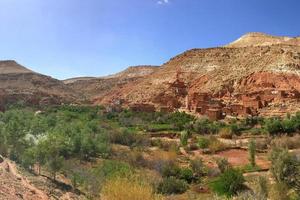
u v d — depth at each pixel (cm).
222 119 8088
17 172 3153
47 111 9538
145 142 5934
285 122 6291
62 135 4678
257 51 11162
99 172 3222
